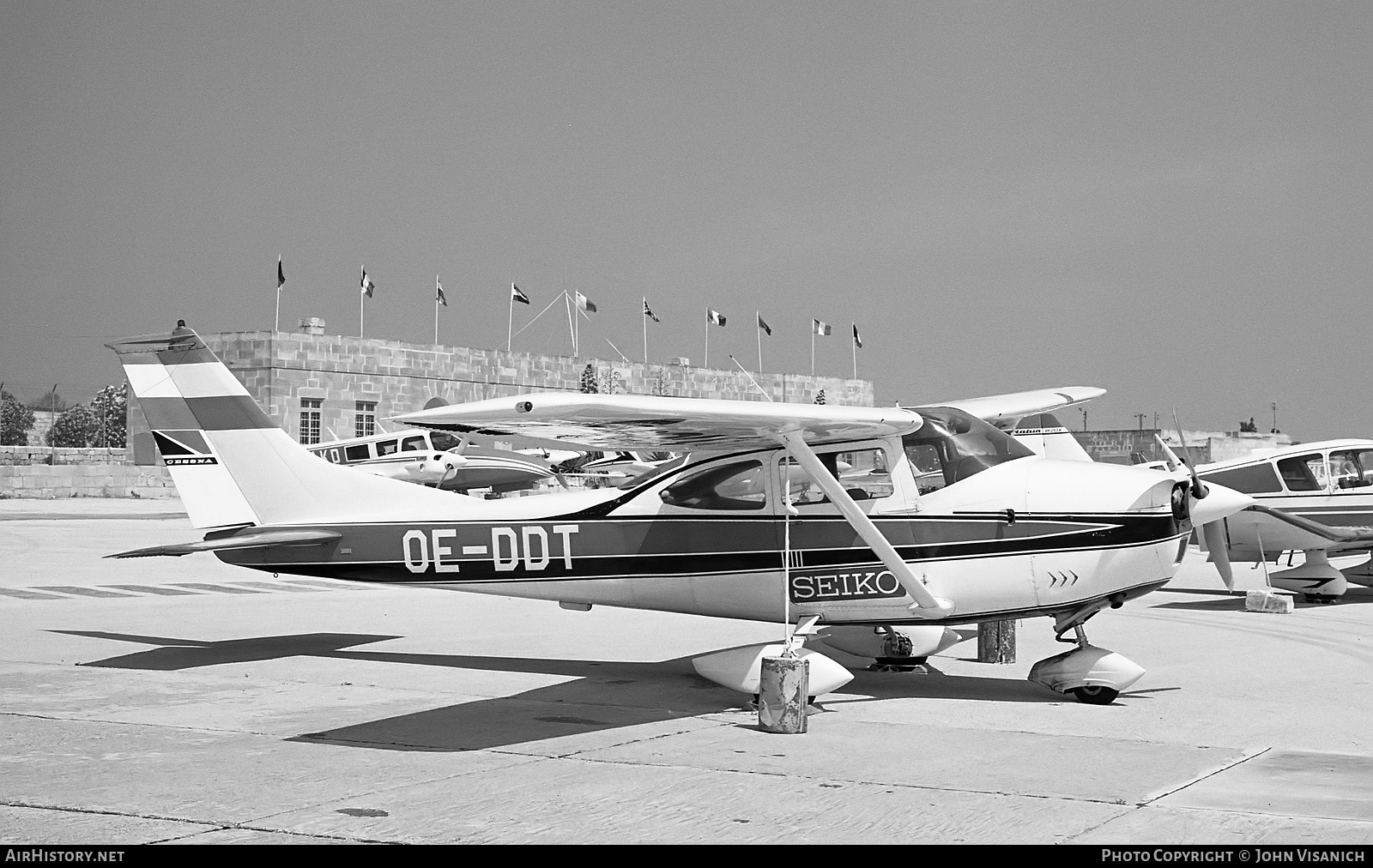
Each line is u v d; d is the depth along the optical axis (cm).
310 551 1019
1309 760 682
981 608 883
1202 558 2523
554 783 629
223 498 1103
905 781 634
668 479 955
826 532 903
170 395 1080
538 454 4072
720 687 948
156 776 643
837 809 576
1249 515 1620
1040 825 545
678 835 533
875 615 900
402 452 3781
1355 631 1310
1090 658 880
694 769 661
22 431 11731
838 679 855
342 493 1028
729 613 953
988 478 884
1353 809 571
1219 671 1026
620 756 694
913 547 884
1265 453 1692
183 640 1215
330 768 664
